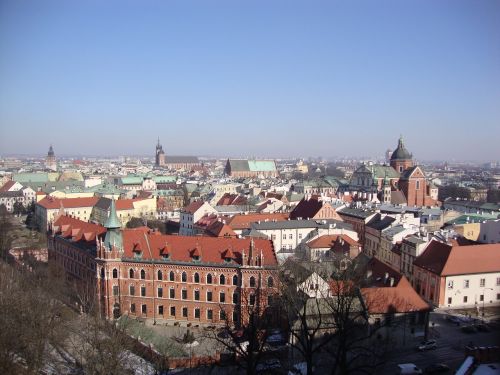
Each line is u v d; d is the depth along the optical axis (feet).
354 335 325.42
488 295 432.25
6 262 546.67
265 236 555.28
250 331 277.85
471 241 510.99
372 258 435.94
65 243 490.90
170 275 403.13
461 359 320.91
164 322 404.57
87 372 279.08
